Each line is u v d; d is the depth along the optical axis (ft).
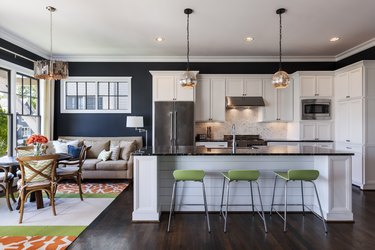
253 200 11.12
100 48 17.51
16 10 11.51
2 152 14.69
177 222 9.86
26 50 16.71
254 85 18.89
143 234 8.79
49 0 10.56
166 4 10.94
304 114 17.88
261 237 8.57
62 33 14.52
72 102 19.88
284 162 11.13
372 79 14.66
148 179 10.01
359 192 14.03
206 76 18.83
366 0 10.57
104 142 18.54
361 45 16.51
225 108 19.11
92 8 11.33
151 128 19.89
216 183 11.05
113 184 15.93
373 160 14.60
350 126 15.92
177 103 17.87
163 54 19.01
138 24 13.17
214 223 9.77
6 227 9.36
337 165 9.93
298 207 11.03
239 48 17.42
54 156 10.43
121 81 19.83
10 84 15.14
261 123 20.04
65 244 8.03
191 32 14.37
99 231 9.02
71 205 11.87
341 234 8.78
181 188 11.05
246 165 11.08
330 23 13.02
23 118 16.74
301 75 17.92
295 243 8.14
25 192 10.06
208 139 19.16
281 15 12.05
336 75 17.62
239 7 11.22
